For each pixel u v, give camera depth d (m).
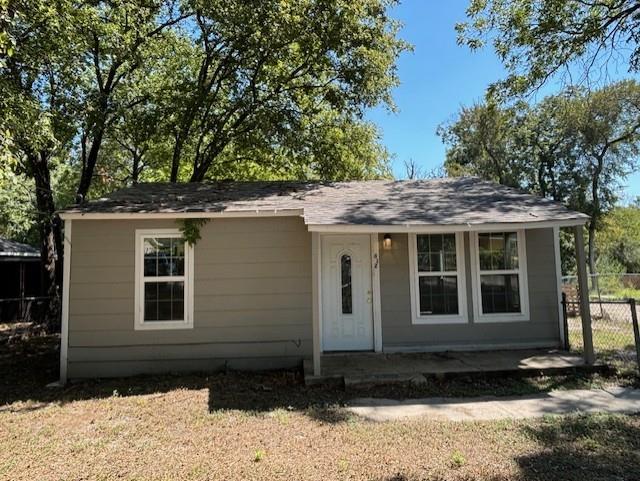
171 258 7.89
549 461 3.94
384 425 4.97
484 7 10.45
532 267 8.60
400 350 8.34
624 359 7.65
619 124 25.31
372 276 8.50
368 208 7.93
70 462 4.13
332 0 11.10
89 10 9.63
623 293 19.59
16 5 7.66
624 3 9.26
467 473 3.74
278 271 7.98
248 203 8.37
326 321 8.41
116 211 7.63
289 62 13.05
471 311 8.48
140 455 4.27
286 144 13.64
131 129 13.35
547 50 10.16
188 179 18.66
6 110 7.10
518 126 26.92
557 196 27.59
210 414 5.50
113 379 7.45
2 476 3.86
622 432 4.60
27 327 14.22
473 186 10.00
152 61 13.54
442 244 8.62
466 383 6.62
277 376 7.33
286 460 4.09
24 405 6.18
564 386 6.38
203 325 7.82
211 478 3.75
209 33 12.77
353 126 15.28
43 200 13.78
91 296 7.67
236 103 13.39
